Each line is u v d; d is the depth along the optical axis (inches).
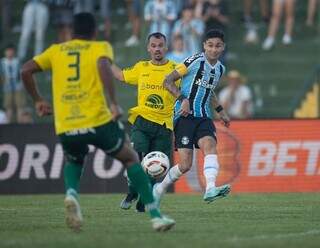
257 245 1005.8
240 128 2076.8
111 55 1103.0
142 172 1128.8
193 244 1007.6
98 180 2071.9
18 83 2731.3
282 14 3061.0
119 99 2878.9
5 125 2113.7
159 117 1472.7
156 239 1064.2
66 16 2881.4
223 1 2805.1
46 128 2106.3
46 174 2101.4
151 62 1485.0
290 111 2787.9
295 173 2076.8
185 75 1371.8
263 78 2930.6
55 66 1112.8
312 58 2965.1
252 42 3002.0
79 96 1099.9
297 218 1362.0
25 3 3191.4
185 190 2046.0
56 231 1180.5
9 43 3048.7
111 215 1418.6
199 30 2719.0
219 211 1487.5
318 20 3009.4
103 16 2987.2
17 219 1366.9
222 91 2687.0
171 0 2770.7
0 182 2103.8
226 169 2068.2
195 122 1376.7
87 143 1117.7
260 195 1904.5
